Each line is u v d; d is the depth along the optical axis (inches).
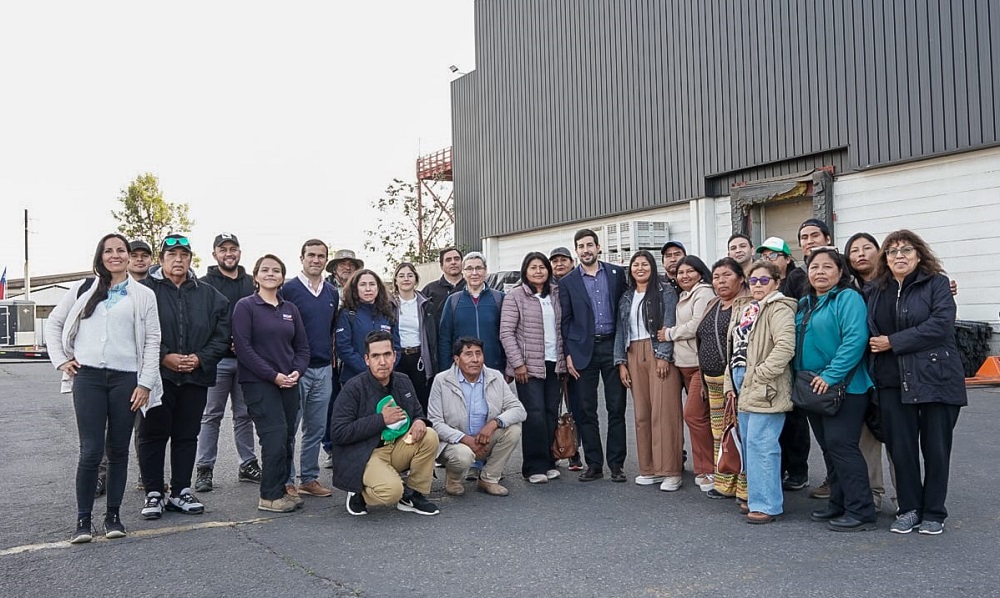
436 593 157.6
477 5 951.6
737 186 639.1
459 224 1040.2
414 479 222.5
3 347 1010.7
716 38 645.3
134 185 1409.9
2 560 181.9
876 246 214.7
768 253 241.0
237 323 223.1
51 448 331.0
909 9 507.8
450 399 246.2
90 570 174.2
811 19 569.0
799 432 236.8
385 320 259.8
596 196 780.6
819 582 158.7
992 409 365.7
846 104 547.5
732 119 634.2
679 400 246.4
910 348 185.2
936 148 495.8
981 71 472.1
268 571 172.4
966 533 189.6
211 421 257.0
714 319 228.4
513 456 308.2
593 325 259.1
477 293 271.6
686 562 173.6
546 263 263.4
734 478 221.1
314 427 248.1
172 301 222.1
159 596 158.4
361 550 187.0
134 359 203.0
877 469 214.4
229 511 226.7
